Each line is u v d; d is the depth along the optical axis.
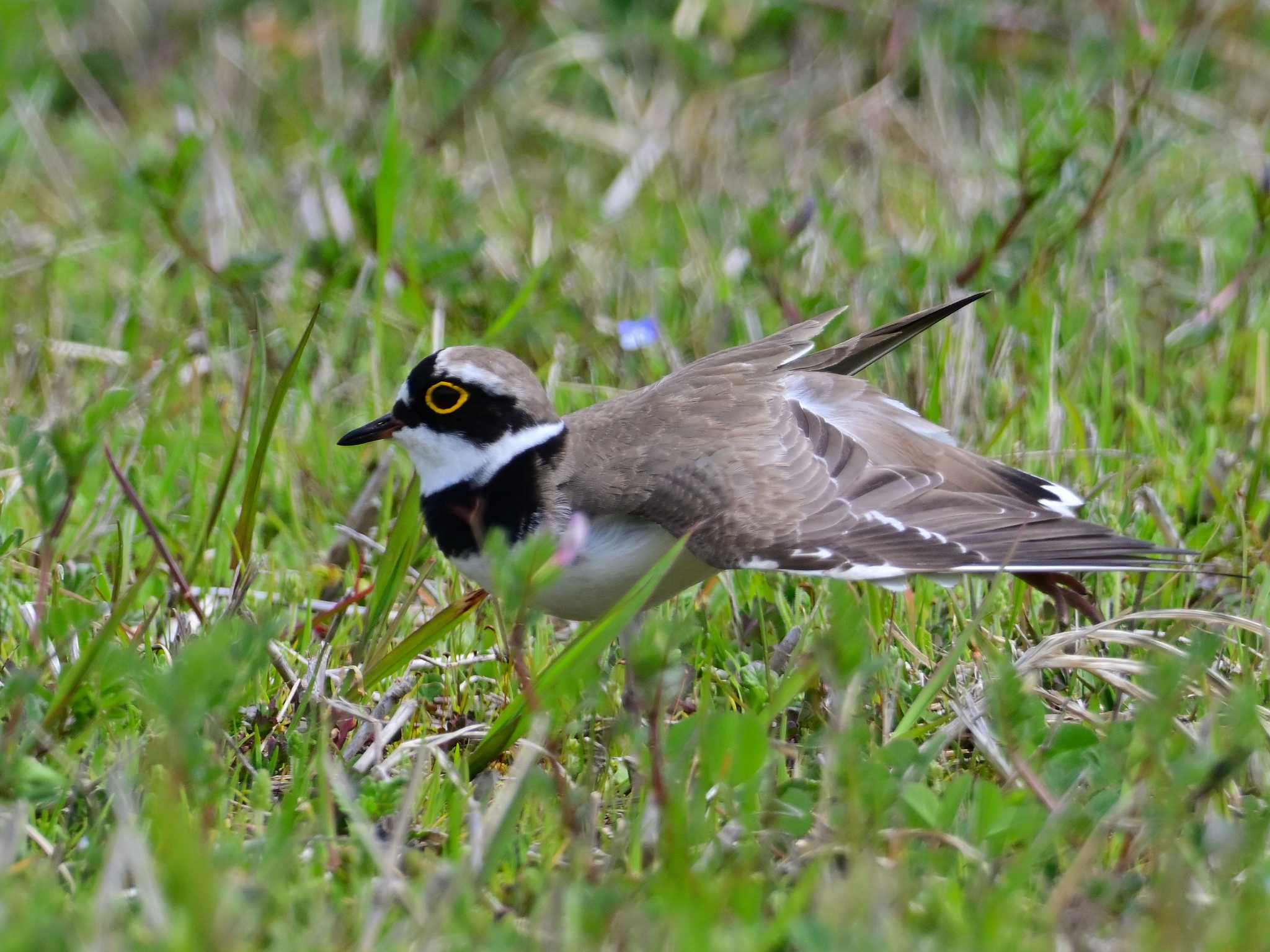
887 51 19.31
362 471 12.72
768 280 13.86
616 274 15.20
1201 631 9.57
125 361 13.90
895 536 9.33
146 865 6.66
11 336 14.23
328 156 15.51
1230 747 7.88
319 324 14.25
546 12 19.88
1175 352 13.68
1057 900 7.12
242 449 12.34
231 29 20.08
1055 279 14.21
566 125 18.59
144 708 8.60
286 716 9.53
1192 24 18.77
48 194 17.42
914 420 10.60
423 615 11.06
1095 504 11.71
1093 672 9.24
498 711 9.91
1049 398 12.39
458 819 8.02
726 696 9.83
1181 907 6.89
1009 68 18.83
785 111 18.84
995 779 8.80
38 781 7.79
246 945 6.47
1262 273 14.62
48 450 10.81
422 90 18.97
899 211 16.72
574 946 6.61
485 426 10.09
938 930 6.88
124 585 10.95
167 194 13.89
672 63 19.17
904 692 9.62
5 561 10.84
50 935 6.27
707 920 6.62
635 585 9.95
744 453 9.91
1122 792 8.02
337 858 7.70
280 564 11.53
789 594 11.20
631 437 10.20
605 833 8.23
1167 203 16.11
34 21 19.64
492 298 14.29
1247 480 11.70
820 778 8.70
